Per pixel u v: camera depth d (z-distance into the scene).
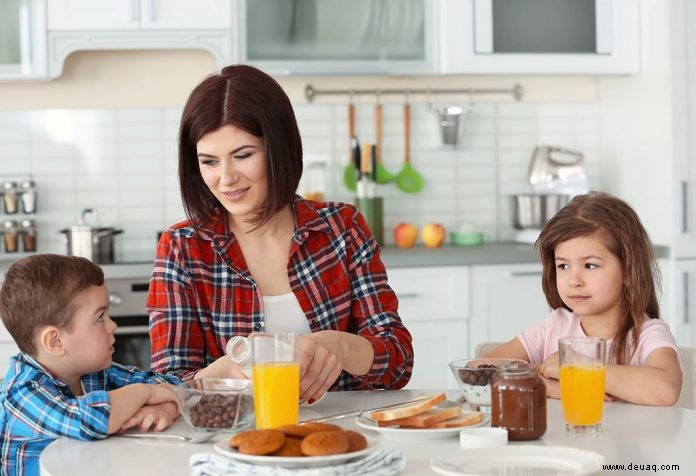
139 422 1.56
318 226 1.96
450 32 3.89
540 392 1.44
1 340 3.39
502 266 3.75
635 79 4.02
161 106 4.07
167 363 1.85
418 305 3.68
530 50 3.95
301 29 3.82
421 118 4.23
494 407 1.45
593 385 1.46
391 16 3.88
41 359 1.68
